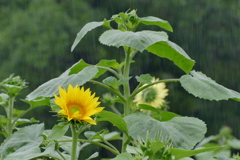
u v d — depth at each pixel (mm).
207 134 18984
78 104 2447
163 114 3316
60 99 2418
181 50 3213
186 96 19016
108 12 21016
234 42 20859
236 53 20781
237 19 21031
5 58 19469
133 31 3346
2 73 19141
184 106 19000
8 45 19500
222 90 2971
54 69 19250
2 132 3572
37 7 20109
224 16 20922
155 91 4223
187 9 20906
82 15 20297
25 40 19453
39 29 19688
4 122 3543
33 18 19844
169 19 20906
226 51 20844
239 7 21234
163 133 2705
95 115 2535
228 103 18938
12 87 3682
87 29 3191
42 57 19203
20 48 19344
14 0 20812
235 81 20781
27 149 2611
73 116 2391
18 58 19188
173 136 2693
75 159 2529
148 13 21047
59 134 2426
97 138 2945
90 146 12992
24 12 20203
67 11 20359
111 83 3094
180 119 2803
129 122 2768
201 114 18875
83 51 19562
